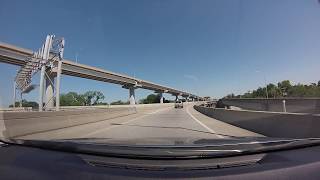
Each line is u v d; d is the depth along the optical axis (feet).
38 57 111.24
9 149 17.26
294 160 13.46
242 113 73.10
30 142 16.81
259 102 211.00
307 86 379.14
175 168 12.10
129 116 144.46
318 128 38.27
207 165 12.35
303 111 155.43
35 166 13.34
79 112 89.76
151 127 76.43
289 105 167.73
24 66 134.31
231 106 270.05
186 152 13.07
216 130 65.46
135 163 12.76
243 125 70.79
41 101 105.09
